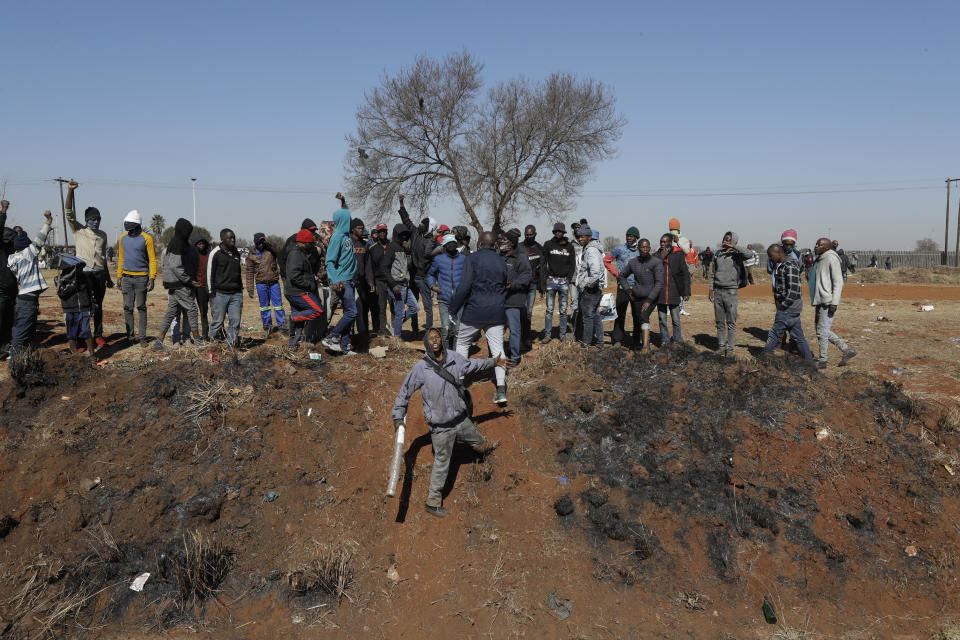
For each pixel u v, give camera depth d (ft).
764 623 15.51
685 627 15.29
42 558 15.99
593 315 26.63
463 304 21.67
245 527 17.38
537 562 16.72
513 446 19.88
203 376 21.35
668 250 27.35
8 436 19.03
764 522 17.30
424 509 18.08
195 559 16.15
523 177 123.34
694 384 22.00
